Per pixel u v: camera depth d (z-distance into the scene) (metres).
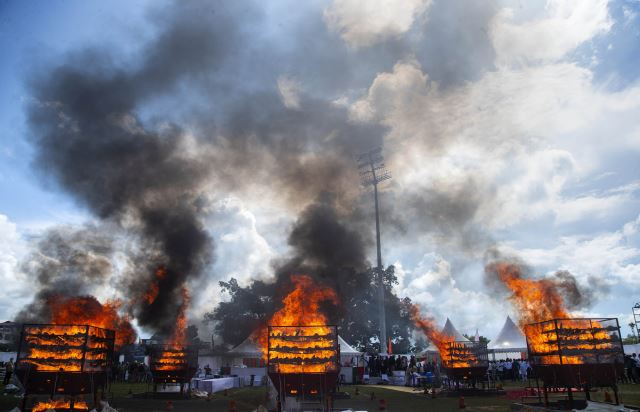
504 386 29.64
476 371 24.56
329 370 15.17
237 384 31.72
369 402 20.44
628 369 27.73
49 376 15.16
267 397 17.53
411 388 29.97
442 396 23.47
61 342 15.45
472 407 18.06
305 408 15.09
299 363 15.29
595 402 15.34
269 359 15.35
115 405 18.92
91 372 15.55
